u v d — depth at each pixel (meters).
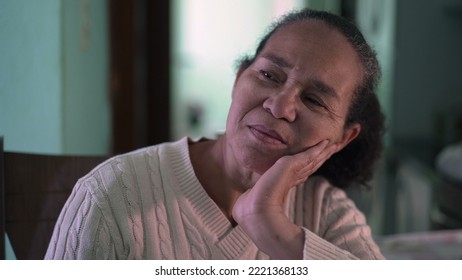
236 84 0.84
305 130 0.74
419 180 2.75
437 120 3.17
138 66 2.54
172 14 2.79
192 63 5.37
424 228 2.61
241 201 0.73
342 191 0.98
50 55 1.18
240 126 0.75
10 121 1.10
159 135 2.88
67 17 1.25
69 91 1.28
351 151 0.96
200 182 0.84
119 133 2.31
